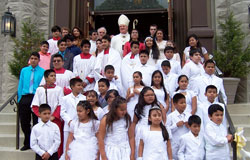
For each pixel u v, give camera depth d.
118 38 6.99
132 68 5.54
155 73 4.82
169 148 3.96
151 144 3.84
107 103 4.75
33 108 4.75
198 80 5.18
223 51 7.58
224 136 4.08
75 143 3.93
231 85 7.15
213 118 4.10
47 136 4.21
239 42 7.32
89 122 4.01
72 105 4.58
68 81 5.24
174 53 6.28
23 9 8.39
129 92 4.93
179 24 9.05
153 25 6.94
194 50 5.48
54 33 6.80
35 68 5.37
